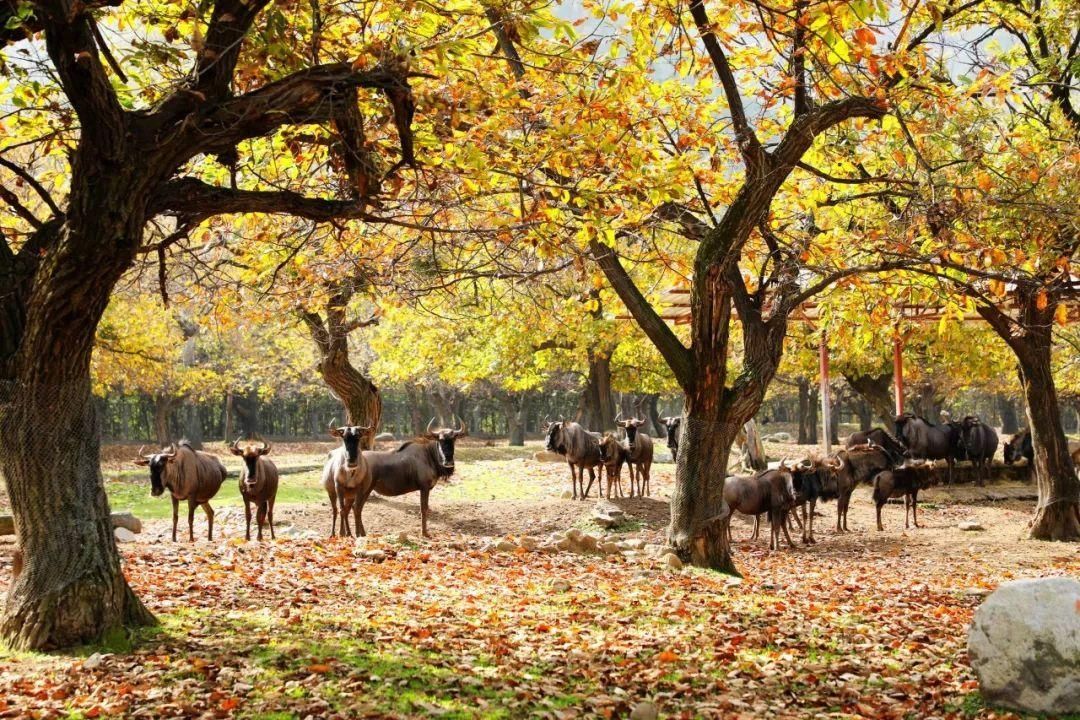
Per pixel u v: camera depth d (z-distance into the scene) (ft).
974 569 49.85
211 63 23.91
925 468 68.33
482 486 84.07
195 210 26.32
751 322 45.29
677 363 44.32
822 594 39.40
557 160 31.94
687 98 40.75
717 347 43.37
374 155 27.27
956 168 42.22
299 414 260.83
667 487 84.58
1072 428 302.86
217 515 66.85
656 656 27.27
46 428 25.02
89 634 25.17
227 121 24.77
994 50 54.75
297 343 165.27
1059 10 53.88
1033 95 52.95
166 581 35.04
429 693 22.89
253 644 25.95
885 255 41.27
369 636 27.66
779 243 46.50
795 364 106.01
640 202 36.24
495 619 30.86
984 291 47.73
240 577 36.65
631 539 58.03
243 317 51.39
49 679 22.56
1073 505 62.28
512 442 198.39
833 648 29.14
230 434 202.59
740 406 44.42
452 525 65.05
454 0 29.07
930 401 176.76
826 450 89.10
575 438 74.02
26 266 25.66
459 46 25.25
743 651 28.45
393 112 27.55
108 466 128.06
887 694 24.64
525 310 61.46
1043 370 61.82
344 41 29.53
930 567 50.72
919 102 39.27
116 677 22.84
